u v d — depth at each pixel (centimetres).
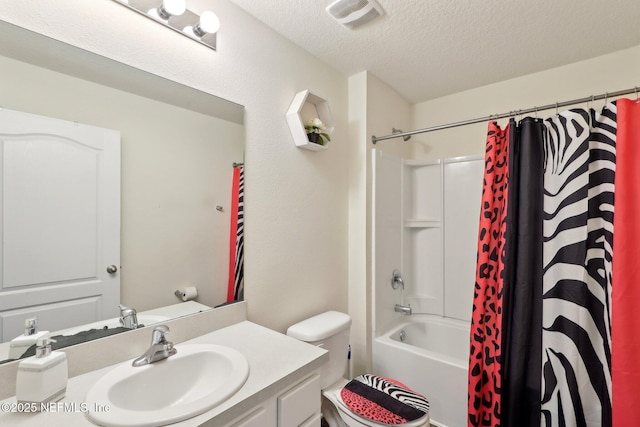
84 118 94
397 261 225
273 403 87
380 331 202
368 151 200
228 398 77
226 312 130
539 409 138
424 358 174
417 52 176
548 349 138
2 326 79
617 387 120
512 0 131
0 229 79
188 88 120
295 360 98
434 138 247
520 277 144
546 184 144
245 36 140
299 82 168
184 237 119
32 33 85
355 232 202
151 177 110
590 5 134
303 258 170
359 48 171
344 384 158
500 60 186
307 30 154
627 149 124
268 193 150
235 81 136
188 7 118
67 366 82
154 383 91
